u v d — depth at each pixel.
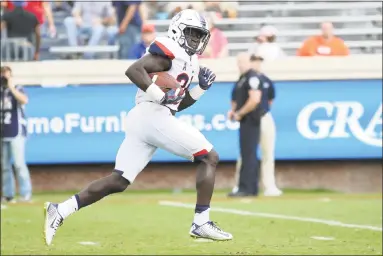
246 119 52.50
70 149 57.38
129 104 57.53
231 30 67.12
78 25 64.50
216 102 57.28
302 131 57.75
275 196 53.72
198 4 65.69
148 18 66.56
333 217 43.59
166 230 39.28
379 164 59.31
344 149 58.03
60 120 57.31
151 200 51.84
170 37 25.09
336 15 69.75
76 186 58.31
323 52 59.03
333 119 57.97
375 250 33.56
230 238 25.83
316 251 33.34
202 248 34.12
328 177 59.00
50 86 57.25
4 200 51.97
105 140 57.44
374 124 58.16
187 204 49.44
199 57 58.62
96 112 57.38
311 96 57.81
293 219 42.72
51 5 66.94
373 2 69.56
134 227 40.31
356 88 58.06
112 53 64.12
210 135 57.34
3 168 51.84
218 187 58.66
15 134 51.41
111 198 53.25
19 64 57.25
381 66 58.06
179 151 25.47
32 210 46.88
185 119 57.19
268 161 55.06
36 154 57.25
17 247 34.50
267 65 57.56
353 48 67.19
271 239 36.44
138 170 25.58
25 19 59.38
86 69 57.38
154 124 25.23
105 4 64.56
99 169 58.47
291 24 68.88
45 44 64.62
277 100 57.53
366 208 47.47
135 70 24.45
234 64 57.41
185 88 25.39
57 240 36.50
